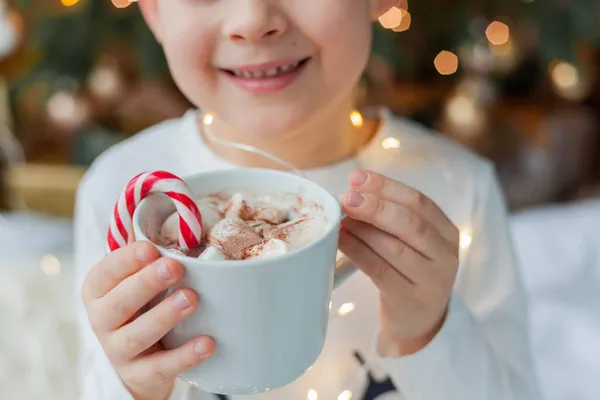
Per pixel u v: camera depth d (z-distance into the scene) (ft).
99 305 1.11
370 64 3.63
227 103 1.45
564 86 4.20
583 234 2.89
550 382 2.35
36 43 3.60
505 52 3.98
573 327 2.53
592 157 4.59
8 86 3.89
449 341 1.44
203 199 1.17
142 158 1.85
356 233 1.25
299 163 1.71
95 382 1.54
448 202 1.83
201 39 1.39
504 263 1.85
